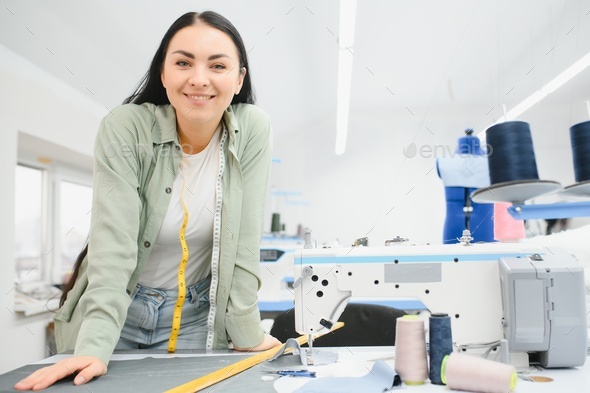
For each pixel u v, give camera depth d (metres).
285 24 4.29
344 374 0.93
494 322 1.03
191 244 1.34
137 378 0.90
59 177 4.44
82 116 4.01
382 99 6.87
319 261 1.12
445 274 1.06
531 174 0.88
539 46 4.96
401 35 4.84
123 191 1.12
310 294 1.12
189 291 1.33
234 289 1.26
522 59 5.29
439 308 1.05
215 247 1.27
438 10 4.38
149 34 3.52
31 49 3.22
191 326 1.34
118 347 1.30
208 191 1.30
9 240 3.08
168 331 1.33
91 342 0.96
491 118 6.98
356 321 1.66
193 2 3.40
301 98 6.46
